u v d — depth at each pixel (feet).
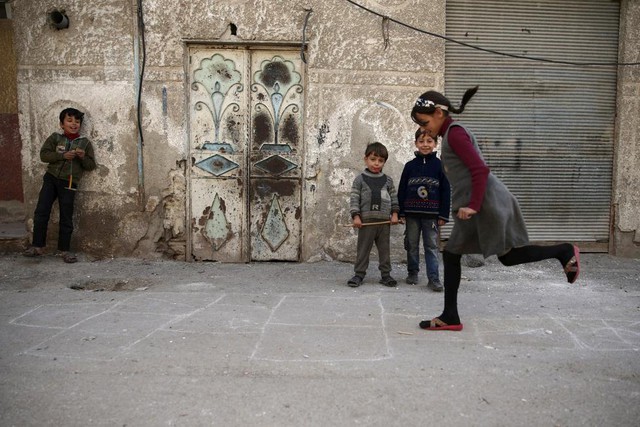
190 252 20.11
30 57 19.39
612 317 14.06
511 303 15.29
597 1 20.89
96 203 19.75
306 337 12.47
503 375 10.46
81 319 13.66
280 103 19.76
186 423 8.65
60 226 19.20
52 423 8.63
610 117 21.33
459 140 11.64
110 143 19.53
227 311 14.39
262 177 19.92
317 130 19.58
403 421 8.73
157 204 19.77
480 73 20.76
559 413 9.00
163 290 16.53
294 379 10.25
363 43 19.43
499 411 9.06
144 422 8.68
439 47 19.66
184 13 19.11
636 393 9.73
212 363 10.95
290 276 18.31
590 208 21.53
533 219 21.39
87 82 19.38
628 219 21.30
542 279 18.12
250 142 19.81
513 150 21.11
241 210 20.03
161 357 11.25
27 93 19.51
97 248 19.90
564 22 20.86
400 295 16.12
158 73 19.30
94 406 9.18
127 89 19.35
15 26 19.33
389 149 19.77
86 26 19.20
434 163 17.06
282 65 19.67
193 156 19.81
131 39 19.22
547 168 21.26
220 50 19.57
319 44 19.33
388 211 16.98
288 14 19.20
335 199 19.84
